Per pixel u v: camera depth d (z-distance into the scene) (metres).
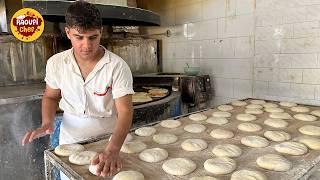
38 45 2.58
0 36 2.35
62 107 1.38
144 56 3.37
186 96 2.64
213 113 1.90
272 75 2.44
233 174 1.02
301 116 1.75
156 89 2.71
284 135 1.41
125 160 1.16
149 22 2.24
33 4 1.66
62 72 1.26
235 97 2.78
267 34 2.42
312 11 2.12
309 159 1.14
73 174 0.99
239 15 2.61
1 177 1.79
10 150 1.80
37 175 1.93
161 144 1.34
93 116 1.35
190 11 3.07
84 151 1.20
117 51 3.08
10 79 2.46
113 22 2.46
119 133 1.06
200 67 3.08
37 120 1.88
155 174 1.04
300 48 2.23
